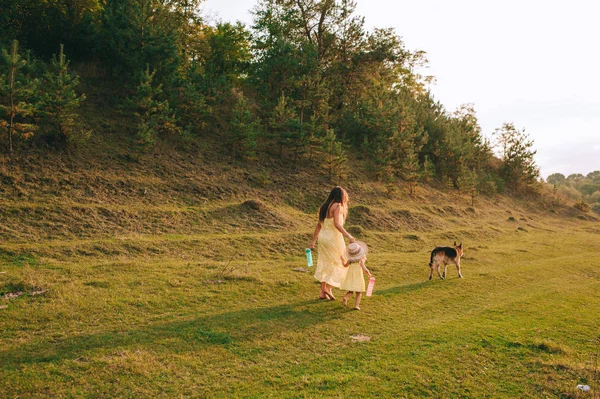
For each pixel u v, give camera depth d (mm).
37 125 16219
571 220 34188
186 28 30000
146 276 8953
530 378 5008
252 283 9023
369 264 12352
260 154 24000
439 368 5160
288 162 24281
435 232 19938
